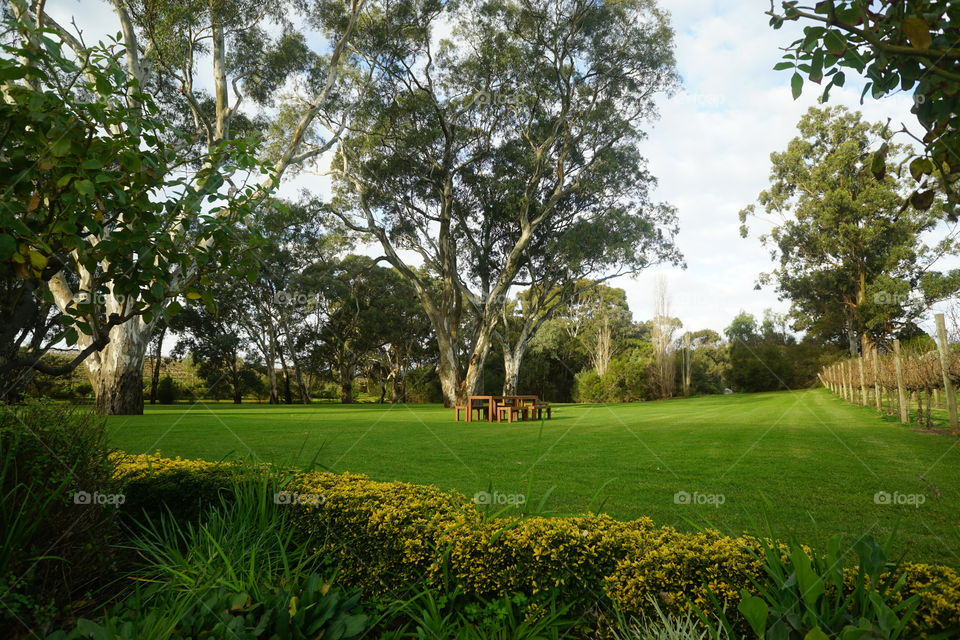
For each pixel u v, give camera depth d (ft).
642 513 12.55
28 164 6.39
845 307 108.58
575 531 7.54
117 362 54.60
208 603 6.20
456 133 83.76
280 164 62.13
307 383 133.18
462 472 18.58
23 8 9.25
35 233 6.82
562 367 126.93
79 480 7.70
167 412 62.85
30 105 6.02
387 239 90.79
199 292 8.34
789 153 113.91
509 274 83.66
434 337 126.93
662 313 106.63
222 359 117.19
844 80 5.37
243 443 27.89
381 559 8.27
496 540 7.59
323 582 7.86
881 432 30.45
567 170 89.45
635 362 109.70
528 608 7.16
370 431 36.58
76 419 8.18
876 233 99.04
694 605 6.10
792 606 5.41
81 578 7.70
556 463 20.53
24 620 6.41
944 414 41.57
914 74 5.15
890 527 11.18
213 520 9.24
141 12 49.08
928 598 5.31
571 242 78.18
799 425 36.06
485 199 85.81
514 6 76.64
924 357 32.65
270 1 56.85
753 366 108.68
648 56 76.02
